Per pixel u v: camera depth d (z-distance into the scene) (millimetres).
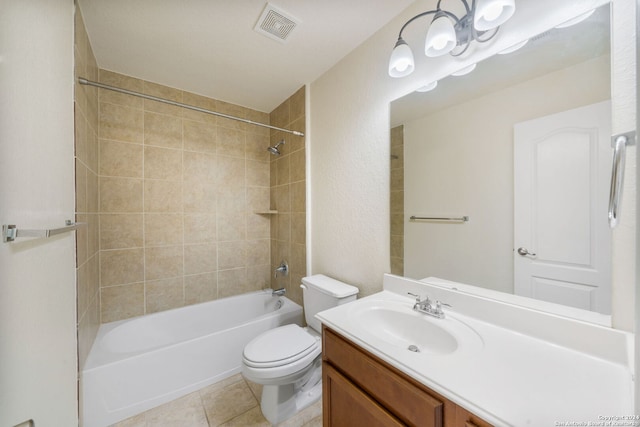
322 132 1870
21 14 650
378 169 1451
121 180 1853
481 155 1042
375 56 1446
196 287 2186
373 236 1482
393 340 1059
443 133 1163
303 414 1399
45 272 764
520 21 910
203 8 1245
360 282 1564
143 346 1840
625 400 549
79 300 1200
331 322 992
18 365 607
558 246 843
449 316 1028
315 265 1974
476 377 642
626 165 695
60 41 917
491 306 954
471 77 1055
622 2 708
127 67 1767
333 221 1778
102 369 1312
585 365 686
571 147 812
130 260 1896
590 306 770
